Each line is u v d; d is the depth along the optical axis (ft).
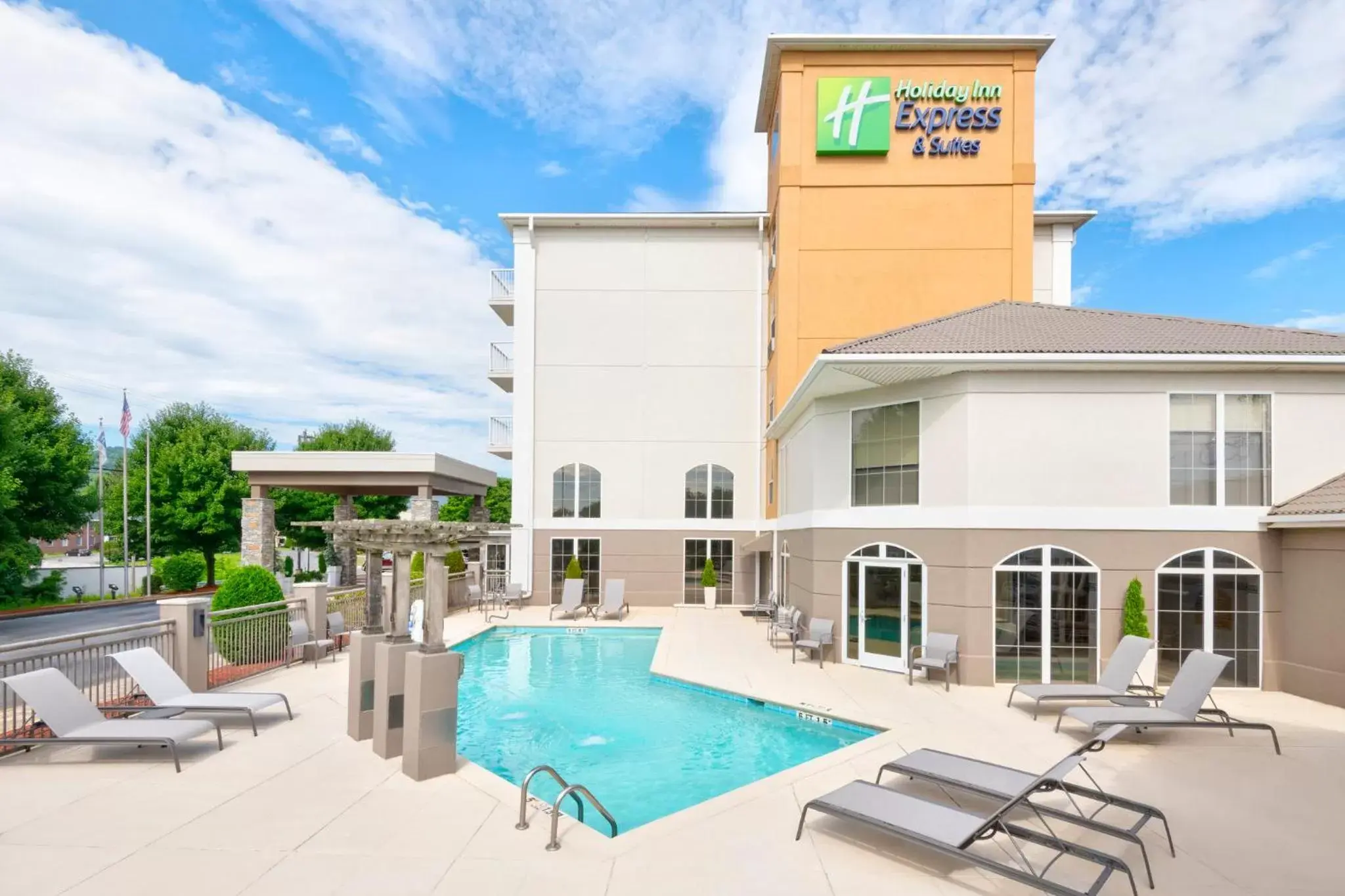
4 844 18.98
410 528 25.85
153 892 16.44
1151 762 27.48
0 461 92.99
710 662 48.29
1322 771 26.40
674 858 18.69
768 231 83.97
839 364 40.60
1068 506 41.11
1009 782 21.72
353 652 29.68
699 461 84.64
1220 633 40.19
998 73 70.79
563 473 84.33
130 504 136.87
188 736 25.89
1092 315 49.96
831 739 33.63
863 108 70.79
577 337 84.99
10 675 37.37
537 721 36.60
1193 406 41.11
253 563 89.92
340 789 23.62
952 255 70.59
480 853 18.83
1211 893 17.10
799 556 58.44
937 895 16.92
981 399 41.86
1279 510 39.58
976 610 41.27
